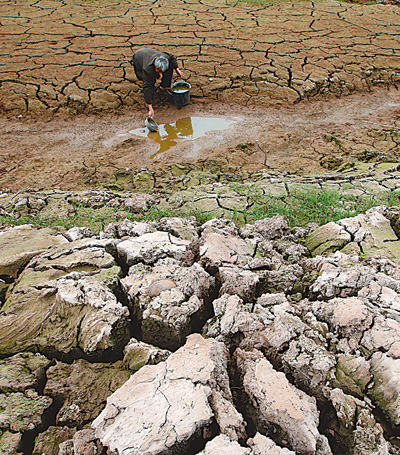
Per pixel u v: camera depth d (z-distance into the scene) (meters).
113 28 9.90
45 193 4.84
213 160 5.91
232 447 1.76
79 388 2.28
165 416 1.88
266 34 9.63
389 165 5.48
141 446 1.78
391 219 3.77
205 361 2.14
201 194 4.73
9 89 7.41
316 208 4.32
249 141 6.41
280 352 2.36
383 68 8.41
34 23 10.15
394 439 2.02
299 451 1.86
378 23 10.42
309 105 7.48
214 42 9.20
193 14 10.74
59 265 2.91
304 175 5.42
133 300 2.64
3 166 5.77
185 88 7.39
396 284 2.80
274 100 7.53
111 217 4.24
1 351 2.46
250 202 4.50
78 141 6.43
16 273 3.00
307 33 9.74
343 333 2.42
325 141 6.45
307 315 2.60
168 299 2.55
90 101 7.25
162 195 4.90
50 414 2.21
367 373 2.19
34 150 6.18
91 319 2.45
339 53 8.81
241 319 2.49
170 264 2.93
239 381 2.24
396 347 2.22
